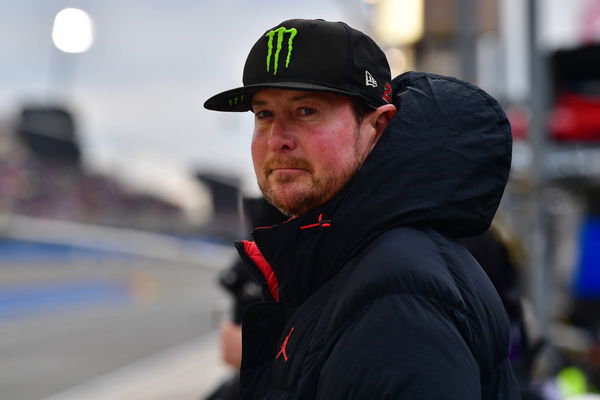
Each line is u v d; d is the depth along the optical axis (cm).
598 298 2061
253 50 427
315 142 412
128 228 13638
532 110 1909
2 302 5644
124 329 4888
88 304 6744
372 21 2311
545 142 1898
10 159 12031
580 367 1744
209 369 3083
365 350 356
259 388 446
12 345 4069
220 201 16650
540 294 1822
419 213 408
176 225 14850
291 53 411
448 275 386
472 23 2130
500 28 2133
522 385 762
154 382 2822
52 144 12812
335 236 411
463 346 363
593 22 2209
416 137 420
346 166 417
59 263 8675
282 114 420
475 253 687
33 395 2661
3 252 8388
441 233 421
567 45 2158
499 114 438
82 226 12156
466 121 430
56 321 5328
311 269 420
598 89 2197
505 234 721
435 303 369
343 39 414
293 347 408
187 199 16250
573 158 2178
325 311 396
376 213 407
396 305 364
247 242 496
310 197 416
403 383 344
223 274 808
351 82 413
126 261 10731
